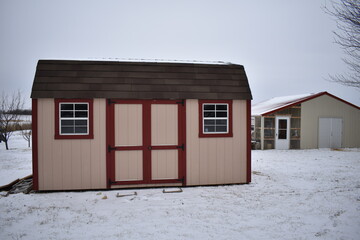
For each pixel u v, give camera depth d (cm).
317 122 1833
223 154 787
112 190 732
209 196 677
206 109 790
